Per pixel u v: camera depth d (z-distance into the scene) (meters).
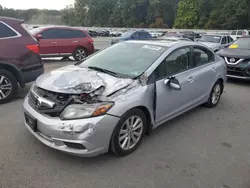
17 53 5.03
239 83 8.07
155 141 3.74
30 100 3.37
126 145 3.26
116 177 2.87
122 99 3.07
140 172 2.98
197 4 58.94
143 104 3.32
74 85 3.10
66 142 2.87
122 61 3.94
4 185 2.64
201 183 2.85
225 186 2.81
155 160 3.24
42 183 2.71
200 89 4.65
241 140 3.94
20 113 4.52
